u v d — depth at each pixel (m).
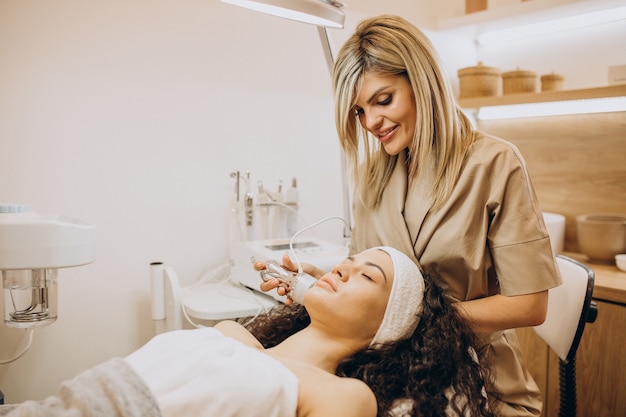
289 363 1.02
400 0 2.44
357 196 1.40
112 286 1.83
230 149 2.04
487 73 2.42
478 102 2.40
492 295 1.27
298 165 2.23
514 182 1.13
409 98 1.14
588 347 1.91
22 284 1.27
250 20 2.03
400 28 1.12
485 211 1.15
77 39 1.69
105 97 1.76
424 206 1.23
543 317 1.15
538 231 1.13
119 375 0.84
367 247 1.40
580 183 2.34
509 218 1.13
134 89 1.81
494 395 1.24
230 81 2.01
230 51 2.00
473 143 1.19
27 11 1.61
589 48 2.33
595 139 2.28
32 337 1.71
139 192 1.85
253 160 2.11
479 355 1.25
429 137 1.14
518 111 2.51
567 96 2.12
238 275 1.85
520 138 2.54
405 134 1.17
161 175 1.89
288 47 2.14
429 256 1.22
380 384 1.02
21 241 1.14
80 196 1.75
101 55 1.74
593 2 2.05
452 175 1.16
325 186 2.33
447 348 1.06
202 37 1.93
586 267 1.41
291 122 2.19
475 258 1.17
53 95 1.67
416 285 1.11
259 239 2.10
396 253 1.14
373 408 0.93
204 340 1.00
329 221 2.36
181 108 1.91
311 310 1.09
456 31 2.56
